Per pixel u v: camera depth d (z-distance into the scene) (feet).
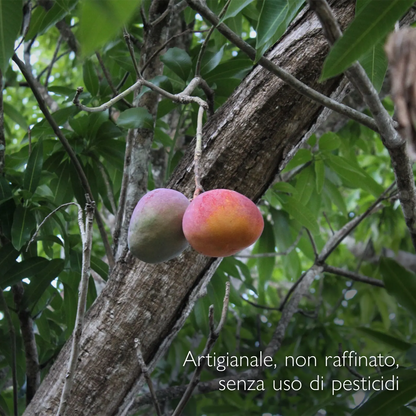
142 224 4.24
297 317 9.20
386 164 11.44
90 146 6.27
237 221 4.06
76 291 6.43
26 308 5.82
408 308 5.61
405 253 12.14
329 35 3.79
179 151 7.47
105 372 4.82
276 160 4.99
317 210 8.41
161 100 6.55
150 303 4.89
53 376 4.87
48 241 6.29
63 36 8.34
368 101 4.13
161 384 8.71
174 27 7.71
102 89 6.75
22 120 8.36
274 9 4.22
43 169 6.24
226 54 8.98
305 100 4.94
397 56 3.19
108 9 2.89
